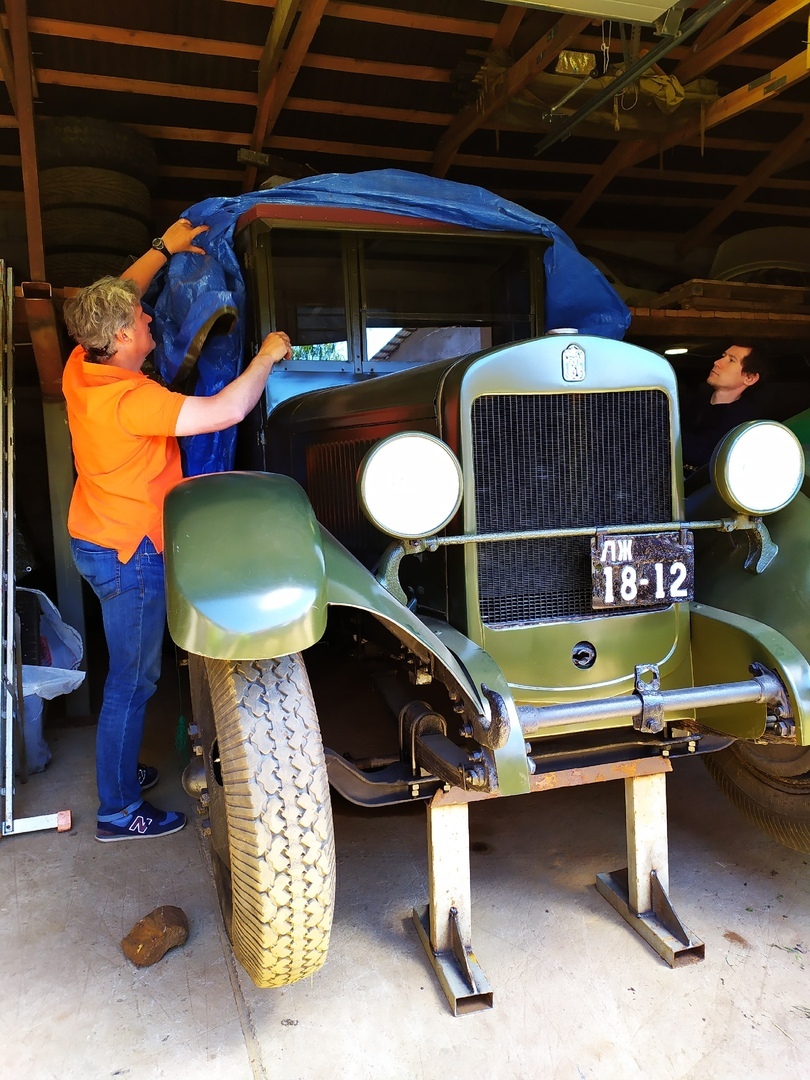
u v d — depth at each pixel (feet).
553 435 5.22
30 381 14.48
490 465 5.08
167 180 16.57
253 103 14.33
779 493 5.30
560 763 5.48
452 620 5.24
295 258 8.61
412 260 9.04
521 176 17.76
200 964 5.52
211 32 12.44
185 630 3.80
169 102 14.16
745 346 8.72
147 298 9.43
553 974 5.24
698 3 12.12
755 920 5.79
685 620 5.60
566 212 19.21
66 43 12.43
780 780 6.22
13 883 6.65
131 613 6.77
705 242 21.29
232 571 3.89
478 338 9.43
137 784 7.52
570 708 4.62
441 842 5.26
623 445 5.38
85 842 7.36
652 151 16.22
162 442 6.74
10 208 16.62
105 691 7.18
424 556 5.63
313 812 4.01
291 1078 4.45
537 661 5.21
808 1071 4.39
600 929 5.74
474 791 4.95
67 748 9.85
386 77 13.91
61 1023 4.95
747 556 5.66
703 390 11.23
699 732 5.74
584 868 6.58
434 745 5.03
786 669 4.86
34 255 10.89
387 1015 4.92
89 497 6.74
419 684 5.57
